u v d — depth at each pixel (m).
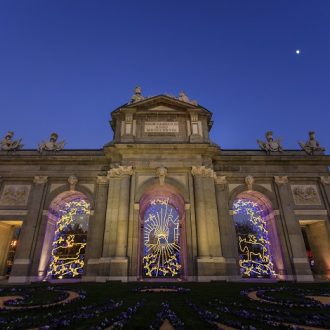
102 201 28.59
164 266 28.55
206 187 27.77
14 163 30.61
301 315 9.52
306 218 28.95
